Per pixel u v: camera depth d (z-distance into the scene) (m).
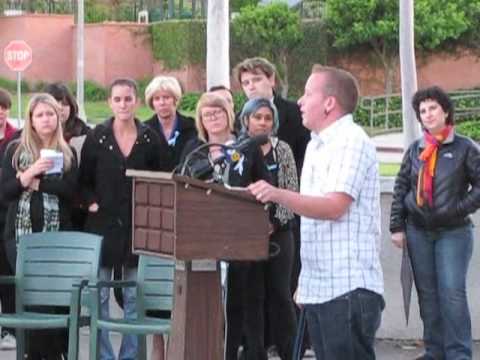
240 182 7.34
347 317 5.56
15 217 7.93
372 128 39.81
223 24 14.73
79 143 8.36
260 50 46.81
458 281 7.85
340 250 5.57
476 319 8.92
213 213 5.50
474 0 46.91
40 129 7.88
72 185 7.94
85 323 7.26
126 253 8.05
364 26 45.81
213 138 7.65
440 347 8.04
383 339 9.07
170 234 5.54
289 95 46.78
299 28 46.62
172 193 5.50
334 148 5.57
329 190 5.53
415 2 46.09
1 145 9.06
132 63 54.41
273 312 7.78
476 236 8.89
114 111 8.09
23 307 7.61
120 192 8.05
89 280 7.34
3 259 8.70
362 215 5.59
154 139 8.13
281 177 7.79
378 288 5.65
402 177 8.06
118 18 57.56
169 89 8.46
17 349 7.48
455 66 47.56
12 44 30.94
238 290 7.61
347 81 5.64
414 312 9.02
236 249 5.55
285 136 8.37
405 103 17.59
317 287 5.63
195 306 5.75
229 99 7.80
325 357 5.65
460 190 7.81
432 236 7.89
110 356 8.01
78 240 7.62
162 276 7.33
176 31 52.34
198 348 5.76
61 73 55.31
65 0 57.19
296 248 8.17
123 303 8.17
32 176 7.80
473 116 40.56
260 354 7.68
